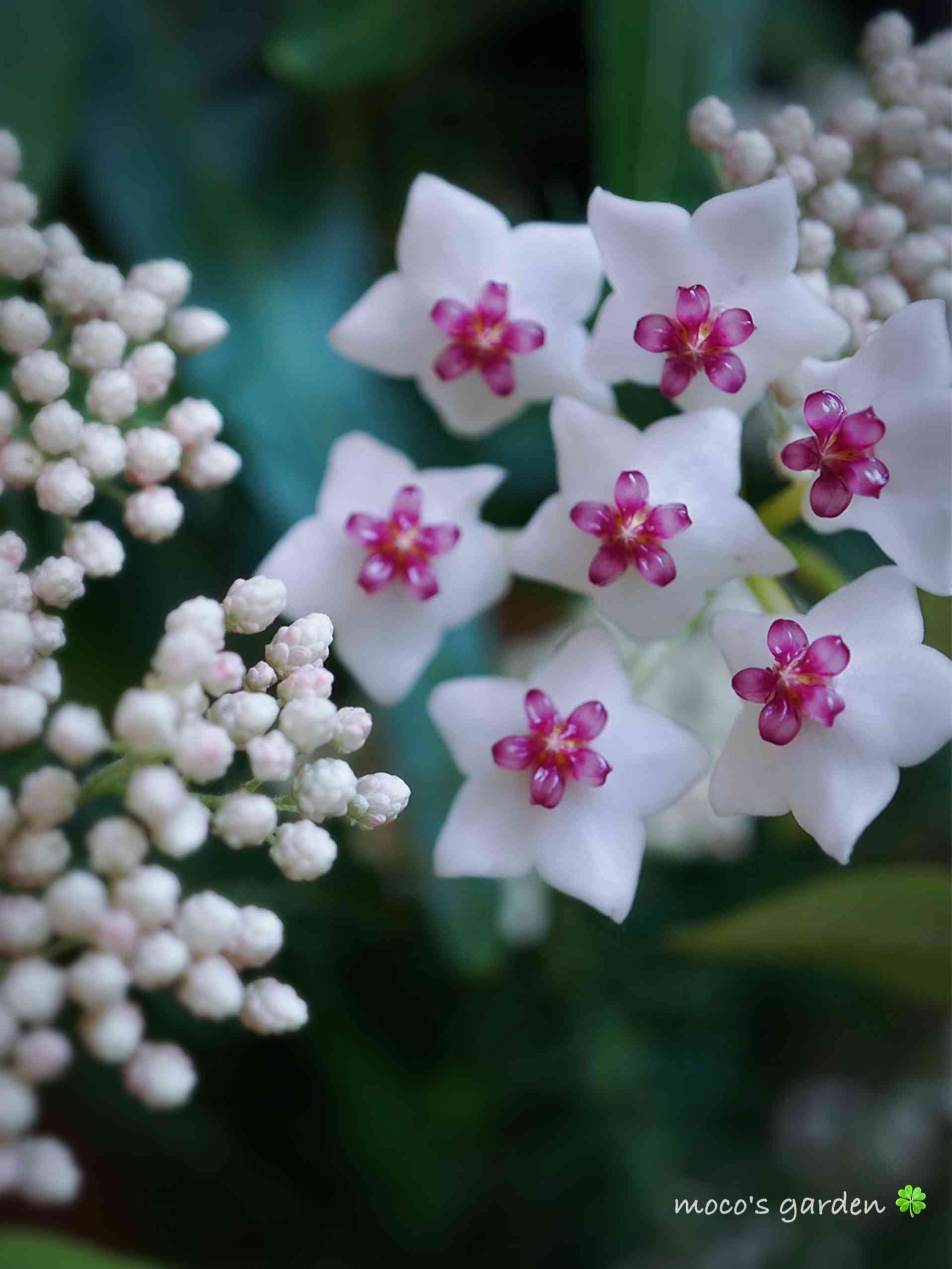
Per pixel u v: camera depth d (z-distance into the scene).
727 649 0.16
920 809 0.20
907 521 0.16
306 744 0.15
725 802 0.16
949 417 0.16
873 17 0.21
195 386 0.19
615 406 0.18
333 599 0.18
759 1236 0.20
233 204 0.19
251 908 0.15
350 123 0.20
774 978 0.20
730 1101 0.20
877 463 0.16
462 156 0.20
